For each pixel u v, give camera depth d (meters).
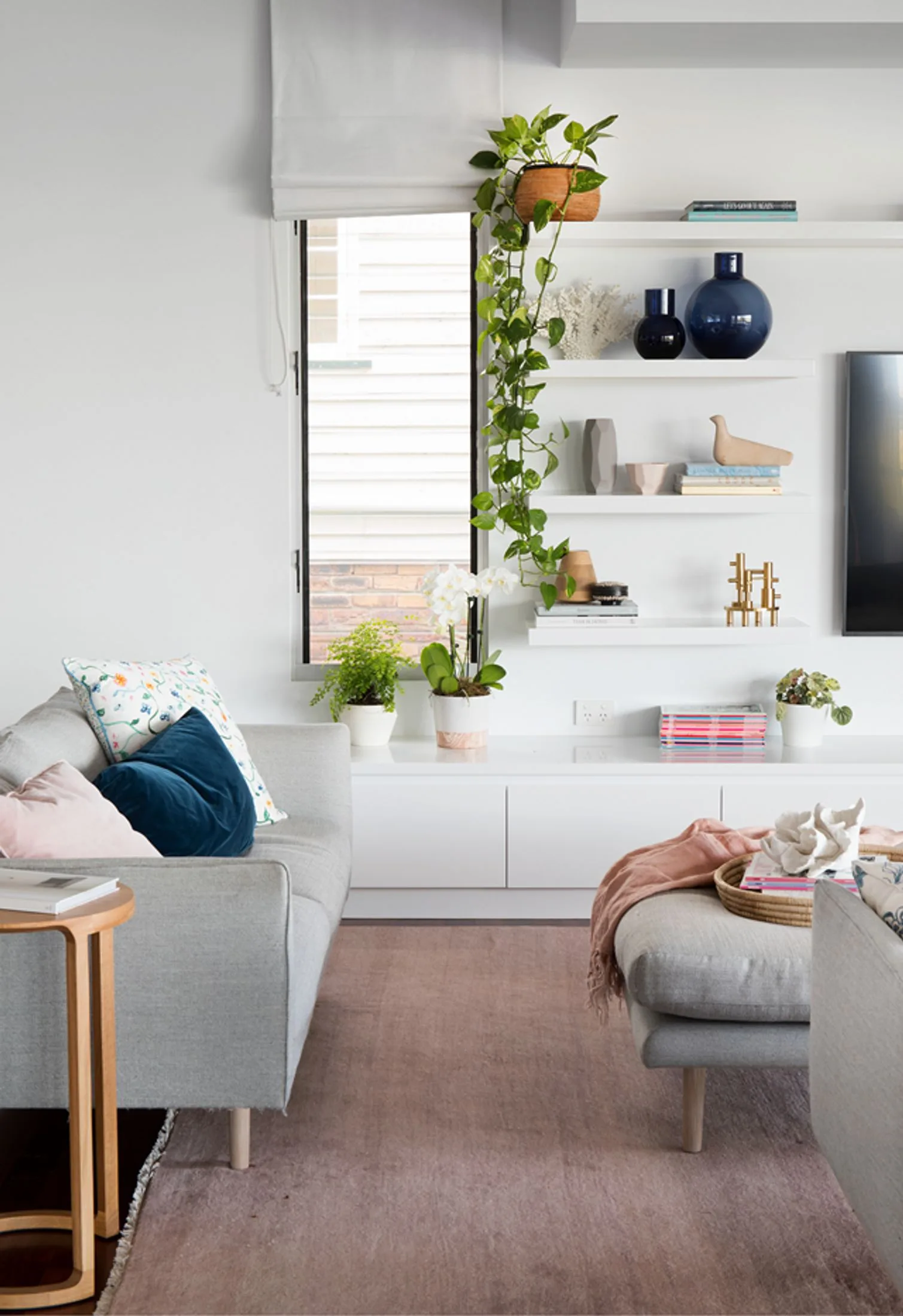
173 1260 2.21
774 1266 2.21
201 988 2.34
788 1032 2.49
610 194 4.27
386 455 4.45
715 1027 2.49
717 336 4.12
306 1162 2.56
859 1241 2.29
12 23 4.18
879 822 4.02
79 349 4.27
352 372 4.41
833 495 4.37
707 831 3.19
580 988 3.51
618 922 2.76
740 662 4.42
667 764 3.99
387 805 4.01
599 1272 2.19
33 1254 2.20
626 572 4.39
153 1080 2.35
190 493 4.32
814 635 4.43
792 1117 2.77
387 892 4.10
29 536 4.32
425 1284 2.15
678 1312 2.08
